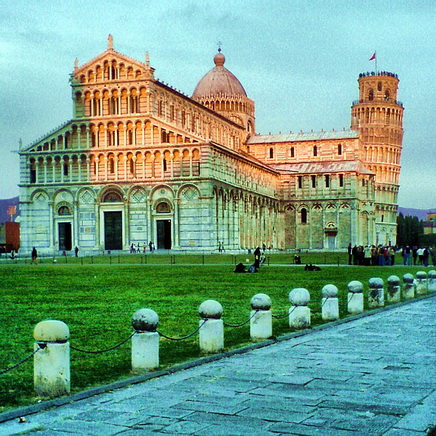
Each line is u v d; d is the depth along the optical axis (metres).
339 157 172.62
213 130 154.25
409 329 26.17
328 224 165.25
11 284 50.28
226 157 129.50
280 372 17.91
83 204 126.00
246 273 63.88
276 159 177.00
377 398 15.06
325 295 29.14
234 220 133.00
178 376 17.59
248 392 15.70
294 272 65.69
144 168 122.62
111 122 123.69
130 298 38.56
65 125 126.06
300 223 168.50
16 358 20.59
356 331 25.72
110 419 13.67
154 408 14.41
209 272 66.00
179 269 72.31
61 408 14.62
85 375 17.98
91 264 87.50
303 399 15.01
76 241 125.94
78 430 12.99
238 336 24.84
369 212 171.12
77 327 26.80
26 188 128.38
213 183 120.06
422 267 77.75
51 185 127.25
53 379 15.55
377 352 20.89
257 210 150.62
